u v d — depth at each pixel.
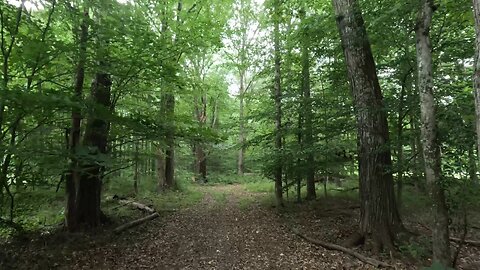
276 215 11.41
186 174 24.09
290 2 11.61
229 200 15.40
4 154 6.11
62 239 7.90
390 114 8.98
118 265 6.50
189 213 12.11
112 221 10.04
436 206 5.44
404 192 12.43
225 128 15.84
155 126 8.69
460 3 6.84
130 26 7.68
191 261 6.83
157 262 6.75
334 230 9.04
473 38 7.79
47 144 6.98
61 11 7.37
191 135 9.22
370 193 7.47
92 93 9.08
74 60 7.47
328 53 10.34
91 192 9.28
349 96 10.95
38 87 6.84
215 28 13.77
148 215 11.20
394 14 6.57
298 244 8.01
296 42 11.18
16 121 6.44
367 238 7.40
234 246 7.91
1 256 6.47
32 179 7.28
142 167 17.84
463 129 5.55
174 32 11.44
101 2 7.43
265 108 13.68
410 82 8.68
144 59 7.99
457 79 8.49
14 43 6.77
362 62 7.59
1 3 6.35
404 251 6.85
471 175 5.38
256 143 12.87
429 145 5.49
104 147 9.05
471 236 8.14
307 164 11.40
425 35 5.55
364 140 7.61
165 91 10.21
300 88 12.23
